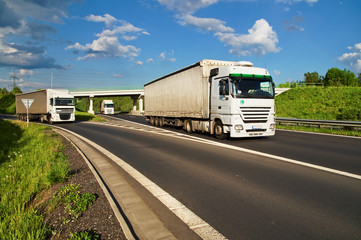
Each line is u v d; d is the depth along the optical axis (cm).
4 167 841
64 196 495
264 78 1220
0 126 2442
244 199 474
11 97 9812
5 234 358
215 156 882
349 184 551
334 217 391
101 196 492
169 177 637
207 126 1389
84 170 706
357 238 329
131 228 367
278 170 679
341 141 1205
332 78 7062
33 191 561
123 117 4616
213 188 543
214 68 1300
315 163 754
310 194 493
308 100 4191
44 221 394
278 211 417
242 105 1156
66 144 1246
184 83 1633
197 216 406
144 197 497
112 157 909
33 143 1305
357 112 2608
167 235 344
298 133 1585
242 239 332
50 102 2956
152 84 2331
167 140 1326
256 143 1172
